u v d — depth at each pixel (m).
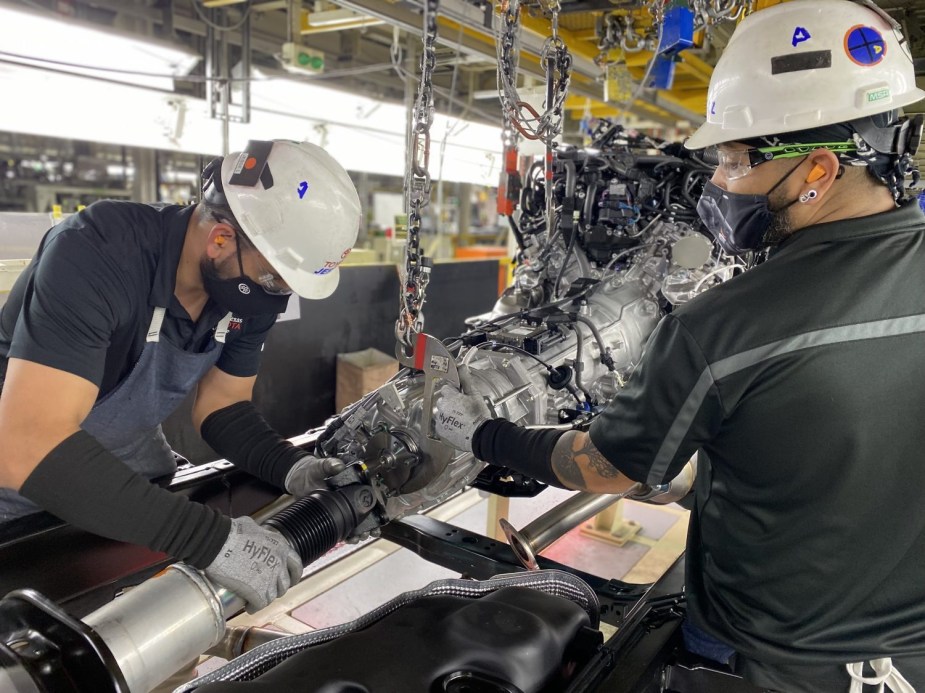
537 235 2.52
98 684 1.00
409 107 3.46
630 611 1.49
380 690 1.09
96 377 1.20
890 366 0.98
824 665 1.10
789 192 1.08
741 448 1.07
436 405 1.45
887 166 1.04
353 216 1.35
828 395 0.98
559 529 1.87
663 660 1.33
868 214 1.05
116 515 1.12
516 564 1.82
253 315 1.41
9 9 2.74
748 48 1.13
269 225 1.26
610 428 1.12
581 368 1.91
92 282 1.19
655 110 5.57
